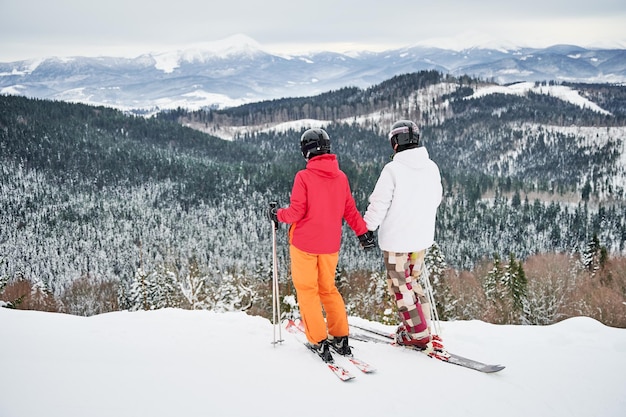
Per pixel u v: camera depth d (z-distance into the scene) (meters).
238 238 100.69
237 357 3.04
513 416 2.40
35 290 41.62
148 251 95.50
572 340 3.63
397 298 3.29
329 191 3.07
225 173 146.00
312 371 2.87
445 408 2.45
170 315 4.35
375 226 3.22
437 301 21.48
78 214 119.06
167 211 124.31
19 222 111.19
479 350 3.44
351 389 2.63
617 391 2.71
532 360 3.20
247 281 18.92
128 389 2.49
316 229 3.07
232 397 2.47
